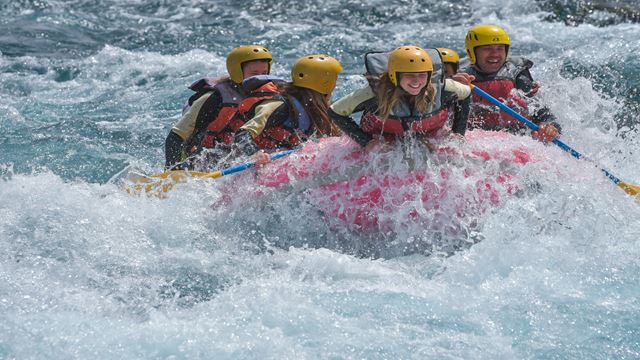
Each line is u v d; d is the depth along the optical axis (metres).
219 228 22.80
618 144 27.44
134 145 30.66
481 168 22.22
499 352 17.17
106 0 51.09
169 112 34.50
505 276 20.11
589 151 26.78
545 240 21.28
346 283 20.03
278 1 49.34
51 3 50.19
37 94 36.88
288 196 22.58
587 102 27.92
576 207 22.17
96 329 18.03
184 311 18.86
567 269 20.17
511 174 22.48
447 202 21.77
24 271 20.34
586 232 21.61
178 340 17.61
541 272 20.06
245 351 17.22
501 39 25.34
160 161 29.05
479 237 21.81
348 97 21.30
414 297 19.31
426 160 21.81
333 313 18.62
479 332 17.92
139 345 17.48
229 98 24.91
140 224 22.75
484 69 25.81
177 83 37.91
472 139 22.94
